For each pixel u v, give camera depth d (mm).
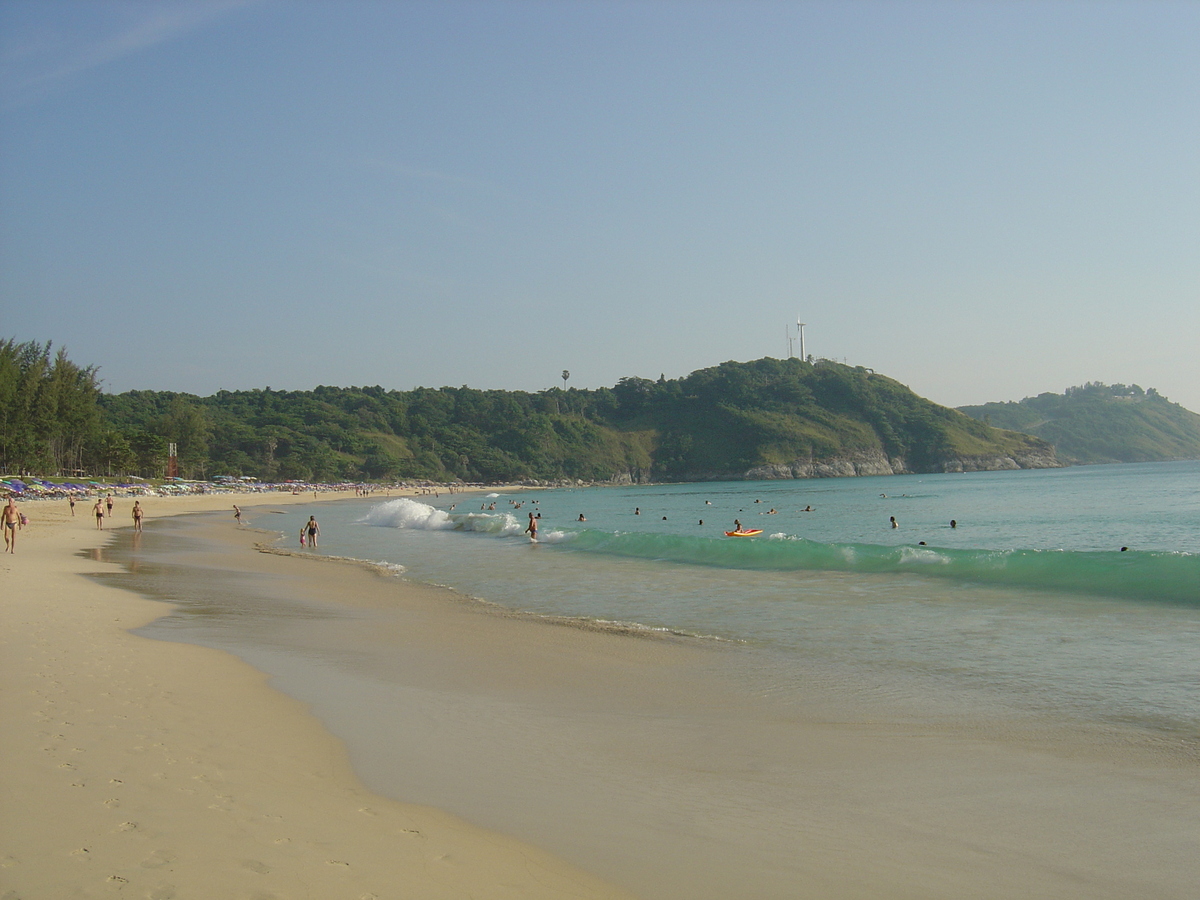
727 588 20719
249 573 25062
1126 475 150125
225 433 180250
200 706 9133
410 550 34281
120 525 51406
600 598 19500
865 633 14359
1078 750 7984
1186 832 6059
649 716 9359
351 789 6762
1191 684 10273
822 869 5469
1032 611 16016
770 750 8109
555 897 4961
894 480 175875
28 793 6199
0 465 93562
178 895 4680
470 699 10078
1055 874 5410
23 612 15188
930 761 7746
